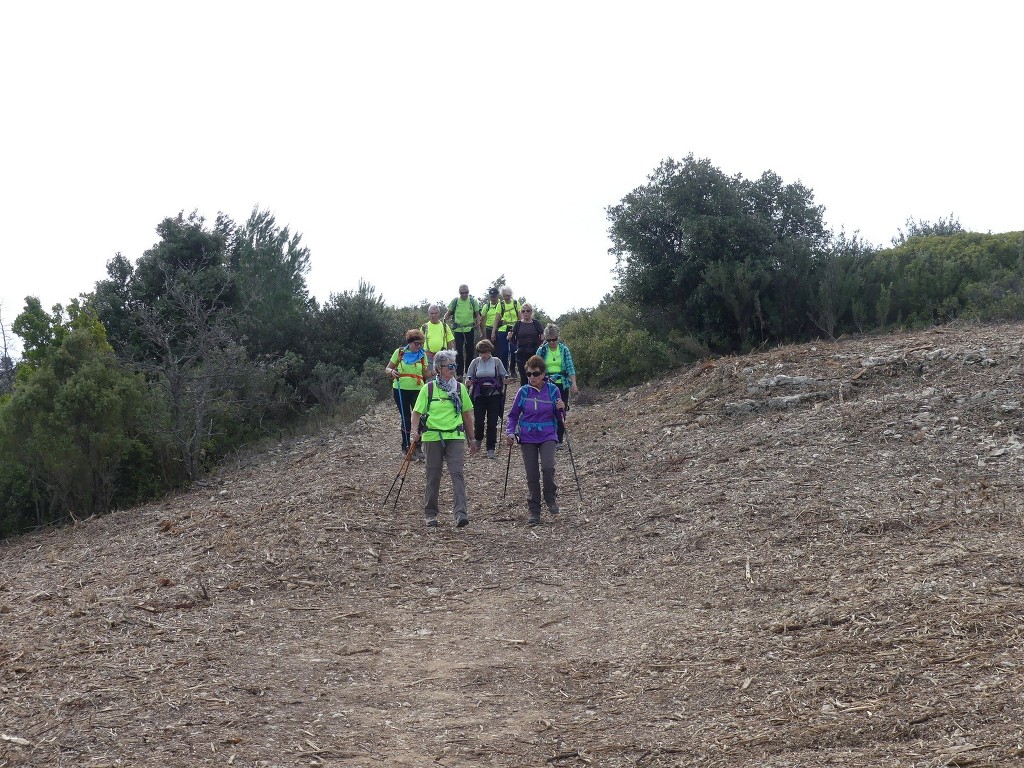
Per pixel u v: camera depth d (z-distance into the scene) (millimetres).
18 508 15492
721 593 6934
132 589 7629
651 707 5051
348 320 25469
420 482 11750
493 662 5957
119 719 4922
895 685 4859
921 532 7621
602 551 8445
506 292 18688
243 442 19391
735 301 19250
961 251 22438
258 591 7555
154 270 22281
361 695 5398
